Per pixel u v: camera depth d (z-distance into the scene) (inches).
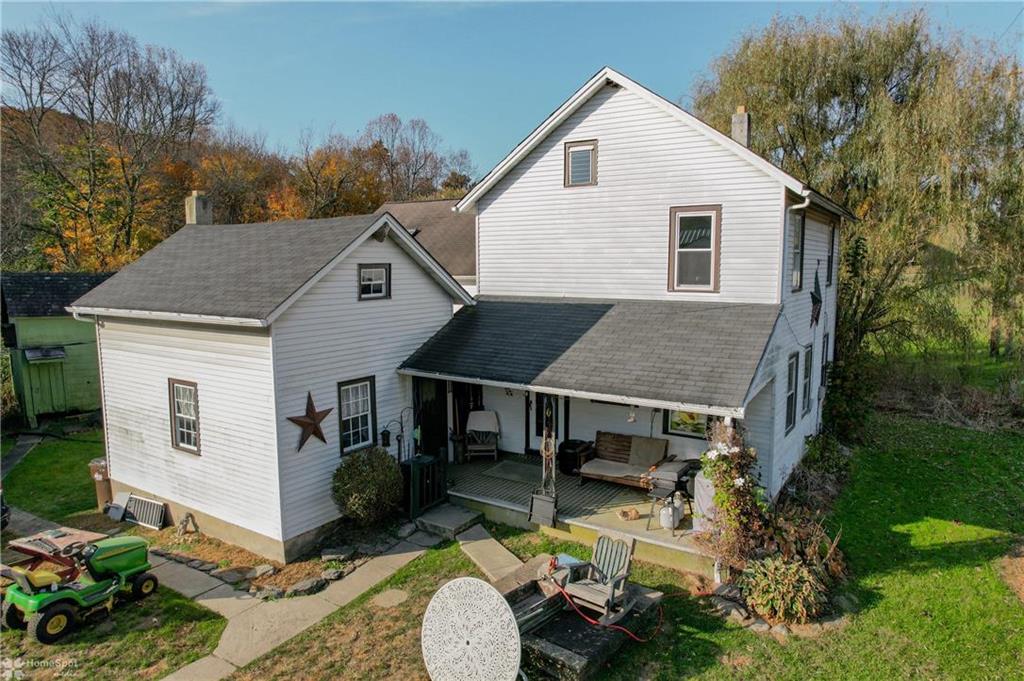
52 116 1343.5
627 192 560.4
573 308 573.9
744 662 322.3
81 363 846.5
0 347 831.1
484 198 641.0
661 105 530.9
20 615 360.5
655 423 537.3
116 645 340.5
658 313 529.3
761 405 474.3
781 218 492.7
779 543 388.8
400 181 2501.2
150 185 1355.8
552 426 459.8
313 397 450.6
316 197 1726.1
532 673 308.2
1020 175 770.8
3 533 496.4
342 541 461.1
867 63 882.8
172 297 475.2
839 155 904.9
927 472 627.8
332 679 312.0
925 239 826.8
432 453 571.2
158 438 503.8
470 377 487.8
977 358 903.1
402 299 529.3
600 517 459.5
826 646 336.2
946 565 429.4
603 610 329.1
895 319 891.4
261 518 442.6
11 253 1196.5
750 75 946.1
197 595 393.7
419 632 349.7
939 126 781.3
